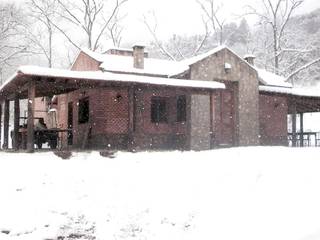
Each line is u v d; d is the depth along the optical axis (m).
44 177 10.05
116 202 8.74
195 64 19.97
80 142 20.16
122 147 18.41
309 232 5.58
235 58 21.33
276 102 23.67
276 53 37.59
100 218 8.12
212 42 46.34
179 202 8.35
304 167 7.85
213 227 7.04
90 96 19.03
